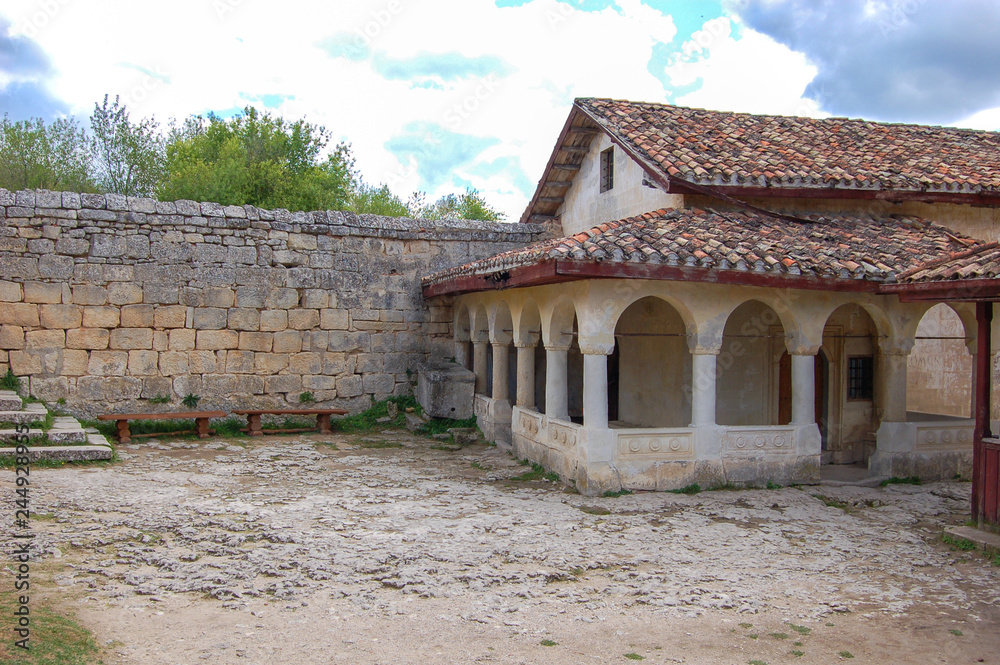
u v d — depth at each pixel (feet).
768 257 30.76
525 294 40.19
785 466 34.63
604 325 32.17
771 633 18.65
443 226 52.13
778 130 44.32
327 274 49.47
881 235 36.52
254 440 44.11
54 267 42.98
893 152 42.75
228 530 25.16
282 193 72.49
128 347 44.52
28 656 14.70
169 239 45.50
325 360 49.44
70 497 28.04
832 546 26.04
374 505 29.50
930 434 36.96
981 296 26.40
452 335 52.95
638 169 41.93
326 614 18.51
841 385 42.57
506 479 35.83
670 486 33.17
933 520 30.04
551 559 23.40
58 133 69.00
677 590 21.30
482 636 17.63
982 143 46.73
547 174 51.67
